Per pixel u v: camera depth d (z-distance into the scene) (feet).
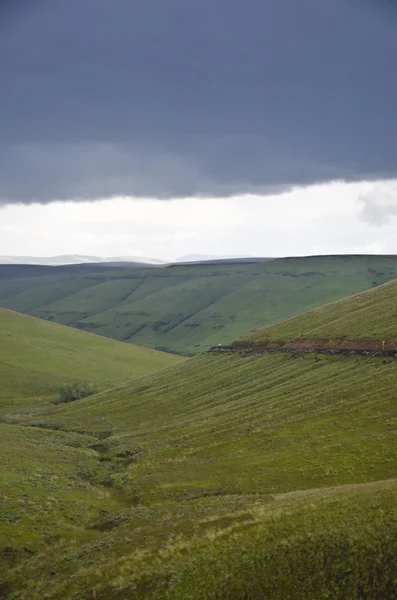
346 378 314.14
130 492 212.84
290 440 234.38
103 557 138.31
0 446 290.56
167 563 121.29
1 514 177.27
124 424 384.47
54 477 228.84
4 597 130.21
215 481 205.36
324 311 544.21
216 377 444.55
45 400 610.24
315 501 135.85
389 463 179.01
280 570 102.58
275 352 446.60
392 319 395.75
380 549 97.25
